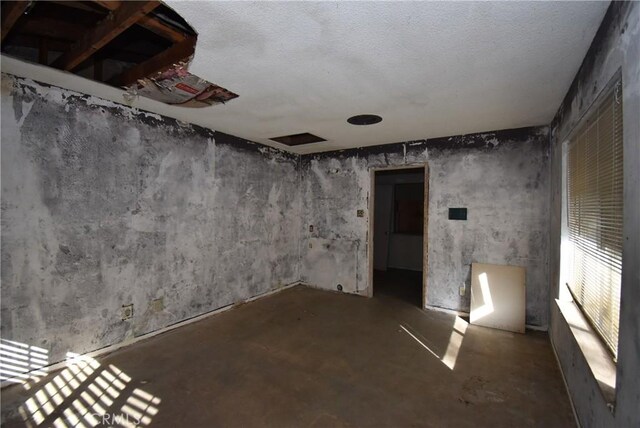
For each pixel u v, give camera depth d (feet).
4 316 7.44
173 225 11.02
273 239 15.61
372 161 15.12
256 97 8.68
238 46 6.00
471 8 4.80
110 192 9.29
